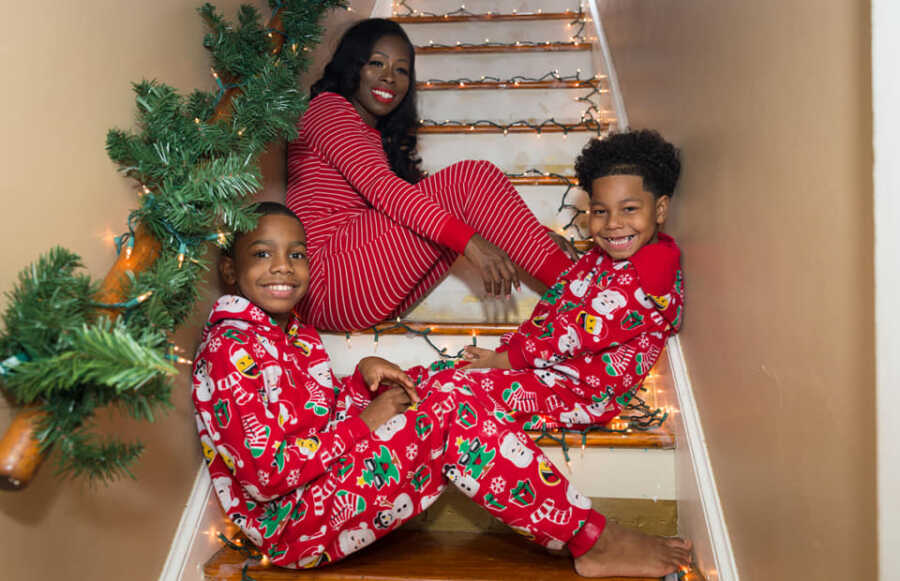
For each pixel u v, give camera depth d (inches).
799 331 33.2
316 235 63.8
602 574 45.3
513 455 44.8
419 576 45.8
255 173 40.1
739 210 42.1
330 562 47.2
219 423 43.6
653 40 68.1
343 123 64.7
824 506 30.7
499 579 45.3
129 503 41.7
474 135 79.1
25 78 32.8
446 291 68.7
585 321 52.3
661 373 57.5
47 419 28.4
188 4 50.0
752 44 39.8
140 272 36.6
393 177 61.0
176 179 39.4
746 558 40.8
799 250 33.1
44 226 33.8
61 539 35.4
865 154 26.6
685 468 49.9
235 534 53.2
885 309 22.9
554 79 89.0
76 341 26.8
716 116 47.2
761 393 38.3
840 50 28.6
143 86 40.8
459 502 53.2
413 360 63.4
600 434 52.8
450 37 97.3
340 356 64.1
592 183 54.2
